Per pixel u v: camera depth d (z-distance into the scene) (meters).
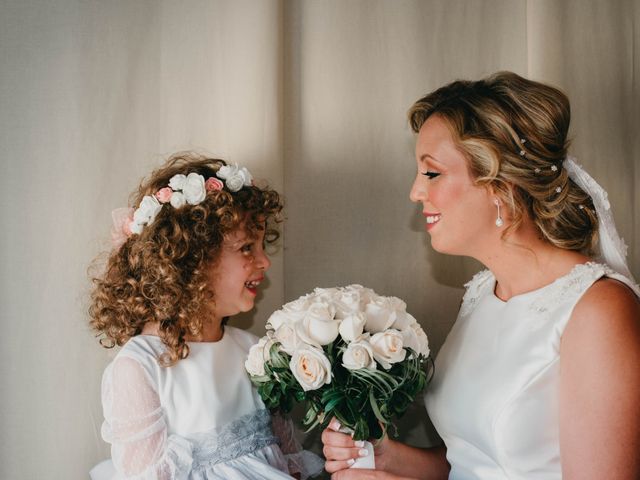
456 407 1.53
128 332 1.62
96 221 1.89
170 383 1.52
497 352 1.47
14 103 1.85
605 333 1.27
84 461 1.88
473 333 1.60
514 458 1.39
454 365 1.60
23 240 1.85
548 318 1.39
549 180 1.43
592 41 2.21
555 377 1.37
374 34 2.15
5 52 1.84
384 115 2.16
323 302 1.44
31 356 1.85
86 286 1.88
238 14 1.97
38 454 1.85
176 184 1.62
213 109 1.97
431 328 2.20
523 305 1.47
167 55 1.95
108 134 1.91
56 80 1.88
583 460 1.25
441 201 1.49
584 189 1.48
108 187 1.91
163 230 1.56
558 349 1.37
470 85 1.57
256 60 1.96
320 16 2.12
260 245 1.72
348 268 2.15
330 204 2.13
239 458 1.54
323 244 2.13
